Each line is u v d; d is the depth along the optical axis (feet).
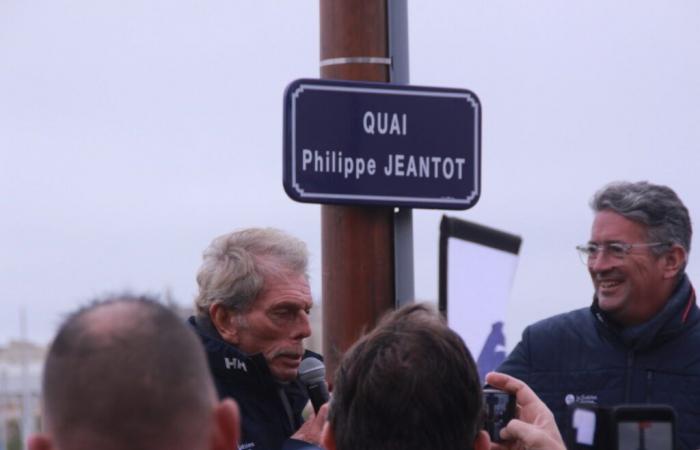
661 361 13.83
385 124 13.43
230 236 13.34
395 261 13.69
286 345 13.00
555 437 8.91
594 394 14.02
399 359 7.26
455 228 14.79
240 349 13.08
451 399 7.23
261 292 12.96
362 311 13.50
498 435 8.98
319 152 13.12
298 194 13.01
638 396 13.80
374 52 13.66
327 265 13.67
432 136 13.66
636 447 8.42
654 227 13.82
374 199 13.35
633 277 13.82
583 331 14.34
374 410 7.22
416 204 13.56
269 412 13.04
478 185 13.84
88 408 5.09
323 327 13.78
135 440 5.10
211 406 5.36
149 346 5.21
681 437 13.55
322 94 13.16
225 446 5.48
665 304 13.92
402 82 13.82
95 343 5.18
